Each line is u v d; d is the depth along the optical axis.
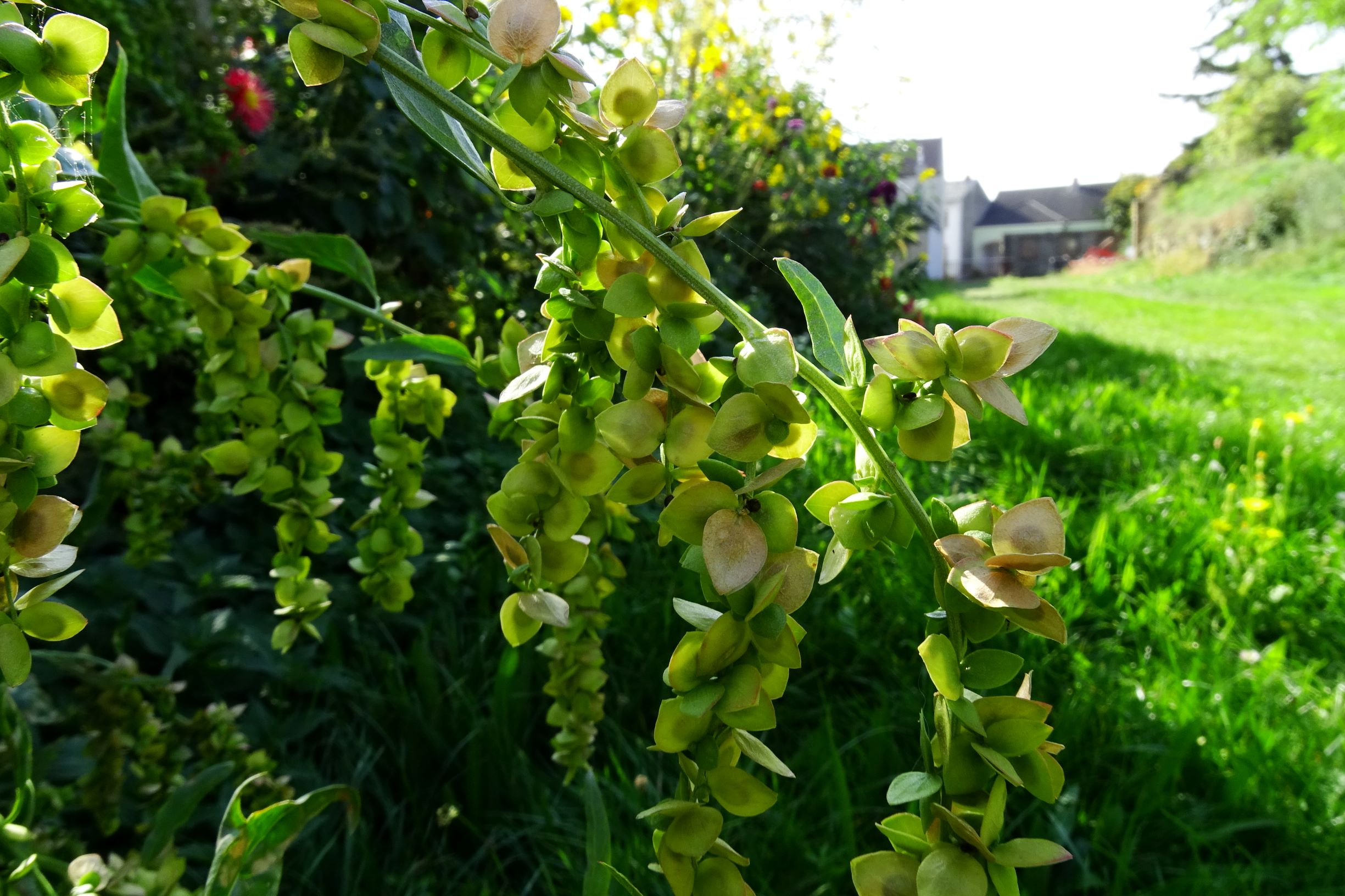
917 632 0.98
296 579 0.38
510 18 0.17
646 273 0.18
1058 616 0.15
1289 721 0.91
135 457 0.65
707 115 2.54
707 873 0.18
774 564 0.16
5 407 0.15
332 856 0.69
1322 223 8.72
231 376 0.36
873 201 3.16
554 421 0.19
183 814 0.37
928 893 0.15
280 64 1.34
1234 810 0.78
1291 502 1.49
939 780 0.16
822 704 0.91
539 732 0.84
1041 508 0.16
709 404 0.18
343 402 1.13
